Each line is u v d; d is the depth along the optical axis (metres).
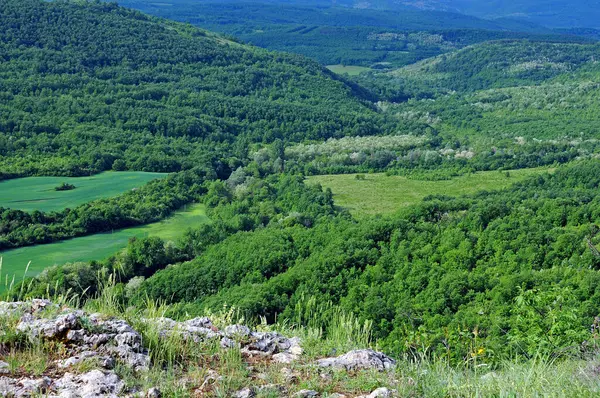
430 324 23.72
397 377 6.88
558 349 8.36
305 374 6.90
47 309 7.40
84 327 7.00
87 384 6.01
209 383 6.39
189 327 7.76
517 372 6.99
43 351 6.54
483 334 12.96
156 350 6.82
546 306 9.94
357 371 7.05
